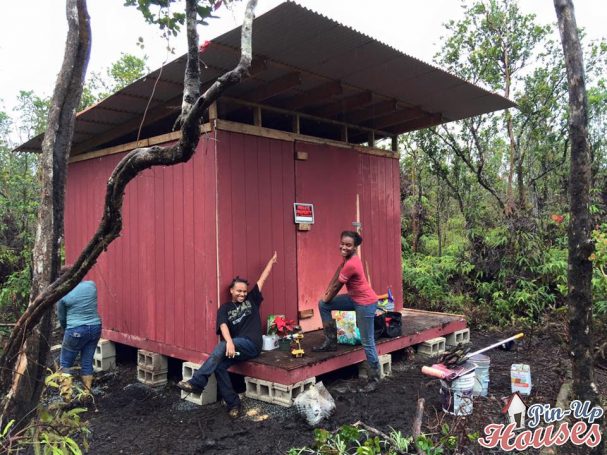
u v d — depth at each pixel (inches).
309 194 227.9
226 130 193.3
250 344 177.8
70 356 197.8
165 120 234.7
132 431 162.6
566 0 125.7
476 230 347.9
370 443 123.4
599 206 321.1
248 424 162.2
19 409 96.8
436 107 248.4
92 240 91.5
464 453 132.6
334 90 204.4
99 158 242.1
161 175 211.0
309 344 202.5
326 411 160.6
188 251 198.7
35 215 379.6
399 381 201.0
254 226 201.6
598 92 371.6
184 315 199.8
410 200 437.1
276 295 210.1
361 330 187.9
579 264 126.4
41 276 100.3
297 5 138.1
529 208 363.3
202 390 169.3
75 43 104.5
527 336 267.6
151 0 111.2
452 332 253.0
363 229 256.2
